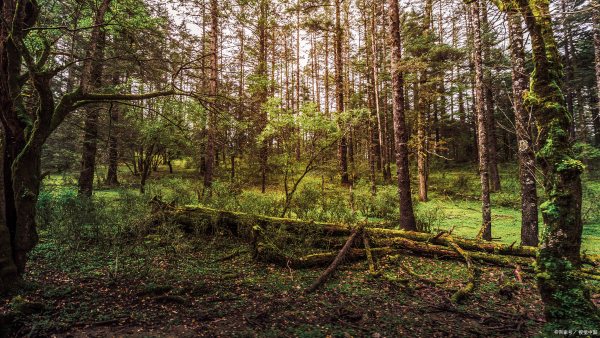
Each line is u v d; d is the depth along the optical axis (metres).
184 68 5.86
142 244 8.20
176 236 8.32
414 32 18.52
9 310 4.36
